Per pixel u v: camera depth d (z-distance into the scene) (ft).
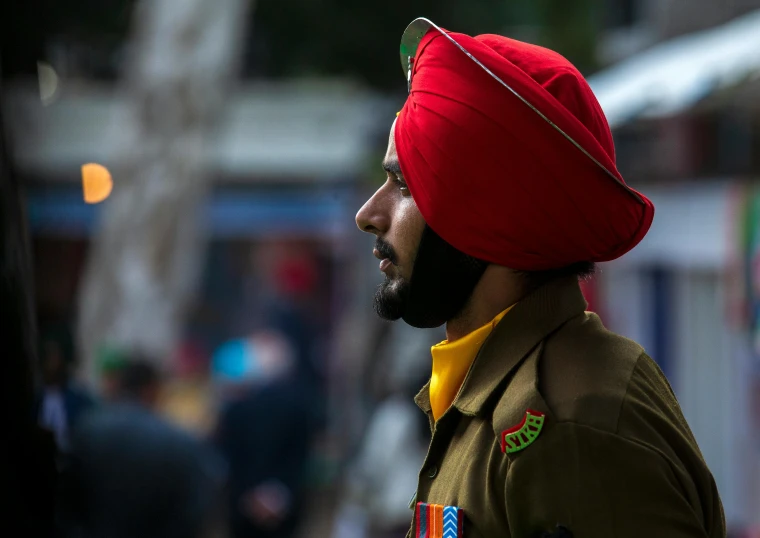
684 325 75.66
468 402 16.14
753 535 59.00
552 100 15.30
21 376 15.29
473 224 15.57
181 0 95.09
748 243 56.65
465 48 15.58
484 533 15.28
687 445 15.24
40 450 15.67
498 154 15.24
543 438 14.69
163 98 95.09
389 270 17.21
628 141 87.56
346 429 109.19
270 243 146.61
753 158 68.18
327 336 144.15
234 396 70.28
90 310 93.40
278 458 68.95
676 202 72.33
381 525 61.41
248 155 144.56
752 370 60.34
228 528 69.46
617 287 88.99
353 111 145.28
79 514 38.50
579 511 14.42
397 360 67.82
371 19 140.87
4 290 14.93
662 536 14.37
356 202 144.15
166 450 42.09
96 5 127.65
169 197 94.94
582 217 15.34
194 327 145.69
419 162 15.80
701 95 50.16
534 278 16.44
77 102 131.85
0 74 15.19
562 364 15.53
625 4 112.88
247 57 147.64
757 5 88.58
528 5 136.87
